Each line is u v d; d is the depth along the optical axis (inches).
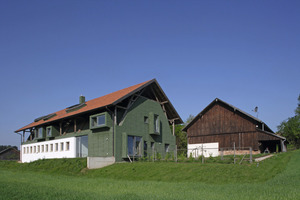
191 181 671.8
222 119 1417.3
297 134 1971.0
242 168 720.3
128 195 467.2
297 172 698.8
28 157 1489.9
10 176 868.6
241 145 1332.4
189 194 483.2
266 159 898.7
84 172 911.7
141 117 1155.9
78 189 569.3
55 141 1277.1
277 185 547.8
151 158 1059.9
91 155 1085.1
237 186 560.1
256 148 1286.9
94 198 447.2
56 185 635.5
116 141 1018.7
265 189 504.4
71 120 1235.9
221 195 467.2
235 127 1368.1
